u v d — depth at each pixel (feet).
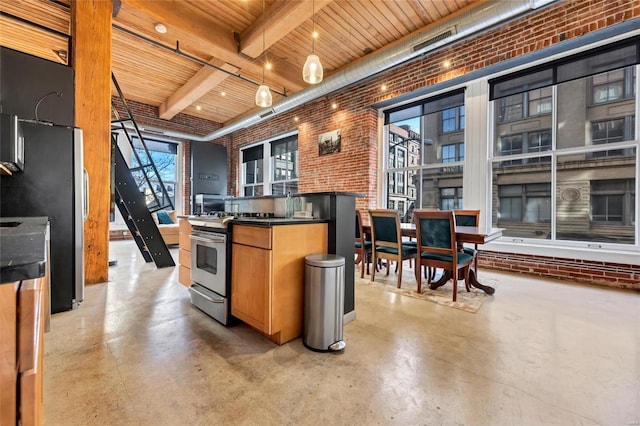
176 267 13.37
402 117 17.19
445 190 16.03
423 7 11.56
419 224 9.82
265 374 4.99
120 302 8.60
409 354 5.70
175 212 26.07
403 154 17.53
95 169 10.22
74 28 9.71
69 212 7.80
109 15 10.26
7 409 1.51
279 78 16.35
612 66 10.67
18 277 1.62
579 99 12.09
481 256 13.88
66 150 7.75
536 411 4.07
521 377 4.90
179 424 3.80
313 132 20.92
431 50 12.31
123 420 3.84
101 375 4.86
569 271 11.49
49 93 9.13
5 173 6.71
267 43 12.80
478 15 10.23
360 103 17.85
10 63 8.56
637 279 10.06
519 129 13.73
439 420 3.91
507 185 14.12
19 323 1.56
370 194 17.57
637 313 7.86
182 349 5.84
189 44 13.25
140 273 12.16
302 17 11.10
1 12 11.45
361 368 5.20
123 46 14.84
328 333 5.82
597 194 11.93
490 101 13.88
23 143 7.01
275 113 19.76
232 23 12.66
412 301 9.02
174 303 8.61
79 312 7.76
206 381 4.76
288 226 6.22
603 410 4.09
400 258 10.55
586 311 8.04
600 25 10.03
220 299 7.11
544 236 13.16
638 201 10.43
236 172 28.96
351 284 7.45
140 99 22.22
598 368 5.17
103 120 10.24
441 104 15.47
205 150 26.78
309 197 7.66
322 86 15.66
